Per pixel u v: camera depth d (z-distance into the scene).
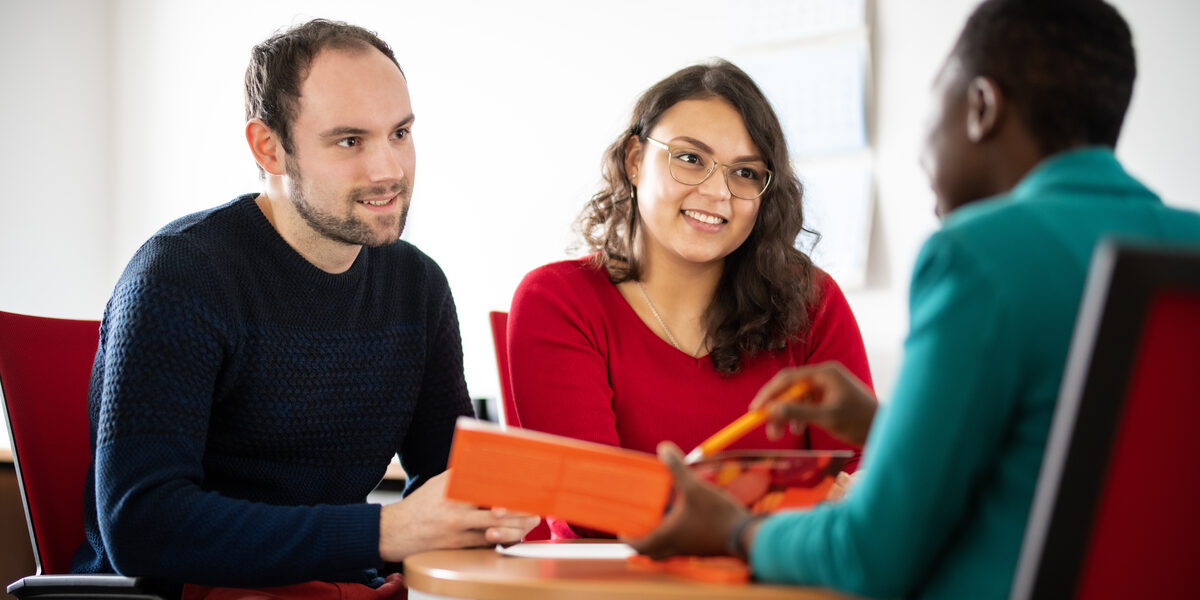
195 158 4.33
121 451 1.41
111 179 4.48
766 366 1.83
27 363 1.72
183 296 1.49
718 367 1.79
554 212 3.86
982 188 1.02
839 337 1.89
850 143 3.33
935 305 0.90
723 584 0.97
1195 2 2.87
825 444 1.73
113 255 4.46
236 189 4.23
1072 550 0.70
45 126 4.20
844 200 3.33
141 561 1.38
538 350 1.79
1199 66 2.86
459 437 1.08
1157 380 0.70
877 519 0.89
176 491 1.39
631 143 1.88
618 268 1.88
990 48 0.98
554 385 1.76
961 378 0.88
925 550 0.89
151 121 4.42
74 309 4.29
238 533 1.36
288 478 1.62
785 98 3.43
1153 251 0.68
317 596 1.53
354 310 1.69
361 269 1.71
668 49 3.67
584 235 1.97
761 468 1.10
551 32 3.89
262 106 1.62
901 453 0.89
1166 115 2.90
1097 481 0.69
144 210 4.41
